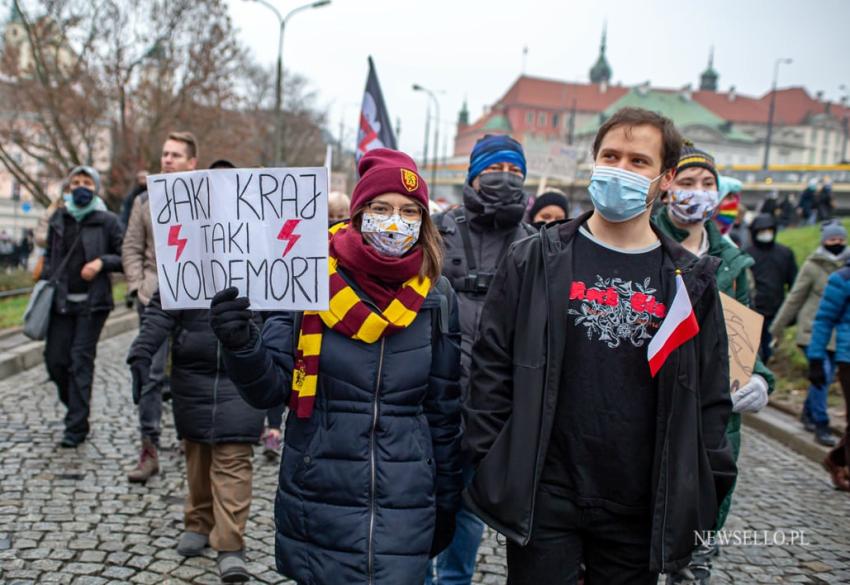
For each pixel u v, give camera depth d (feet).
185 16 82.94
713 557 13.96
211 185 8.51
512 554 8.24
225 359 8.12
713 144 349.00
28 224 154.61
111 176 87.71
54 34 80.33
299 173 8.16
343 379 8.20
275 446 19.12
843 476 19.11
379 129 26.91
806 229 73.41
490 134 11.96
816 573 14.02
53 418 21.26
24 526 13.71
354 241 8.34
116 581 11.88
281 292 8.29
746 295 11.91
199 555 13.04
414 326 8.48
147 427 16.74
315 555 8.14
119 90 82.28
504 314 8.11
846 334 18.79
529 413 7.72
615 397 7.73
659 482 7.57
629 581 8.02
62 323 18.88
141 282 17.98
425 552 8.21
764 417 26.50
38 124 86.84
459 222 11.96
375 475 8.09
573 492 7.89
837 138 400.67
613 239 8.08
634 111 8.06
